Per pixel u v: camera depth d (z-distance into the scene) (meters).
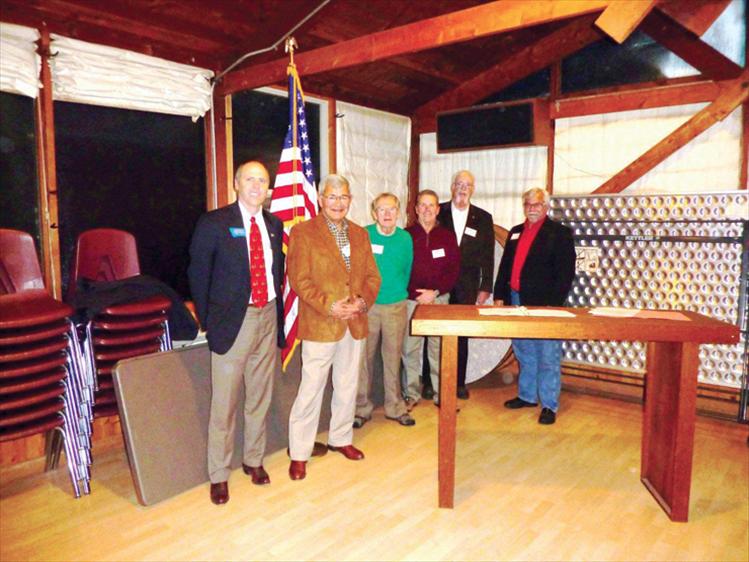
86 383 2.80
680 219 3.96
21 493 2.82
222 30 3.62
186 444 2.86
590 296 4.35
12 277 2.82
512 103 4.68
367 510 2.64
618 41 2.47
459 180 4.00
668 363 2.64
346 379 3.13
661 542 2.38
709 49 3.66
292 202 3.48
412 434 3.57
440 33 2.89
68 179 3.25
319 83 4.53
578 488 2.86
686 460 2.50
